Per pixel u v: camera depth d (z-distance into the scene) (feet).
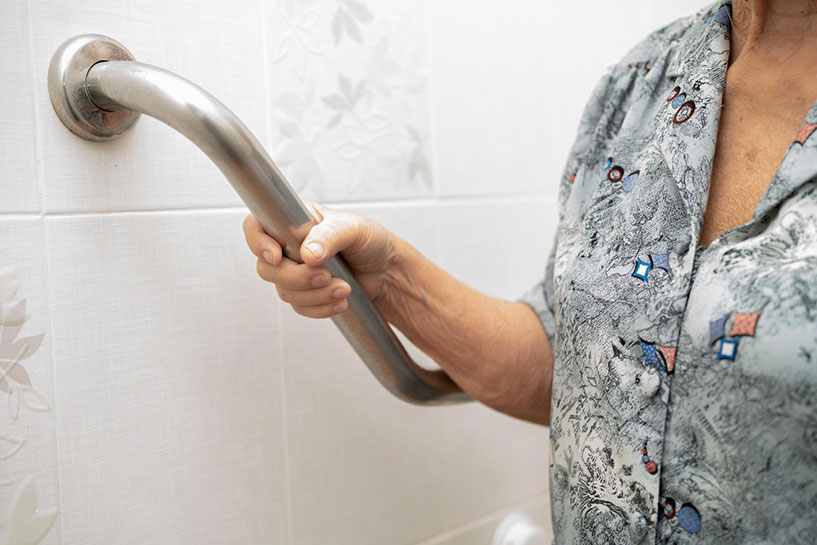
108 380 1.74
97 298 1.72
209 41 1.91
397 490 2.45
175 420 1.87
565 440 1.82
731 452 1.44
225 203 1.95
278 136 2.07
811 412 1.34
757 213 1.50
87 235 1.70
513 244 2.82
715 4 1.85
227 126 1.42
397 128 2.40
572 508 1.78
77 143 1.67
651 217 1.69
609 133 2.04
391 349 1.93
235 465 2.00
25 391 1.61
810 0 1.59
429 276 1.99
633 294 1.65
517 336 2.10
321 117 2.18
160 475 1.85
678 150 1.68
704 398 1.49
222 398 1.97
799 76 1.61
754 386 1.40
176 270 1.86
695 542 1.52
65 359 1.67
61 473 1.67
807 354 1.34
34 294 1.62
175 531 1.88
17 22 1.57
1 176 1.56
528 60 2.82
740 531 1.45
